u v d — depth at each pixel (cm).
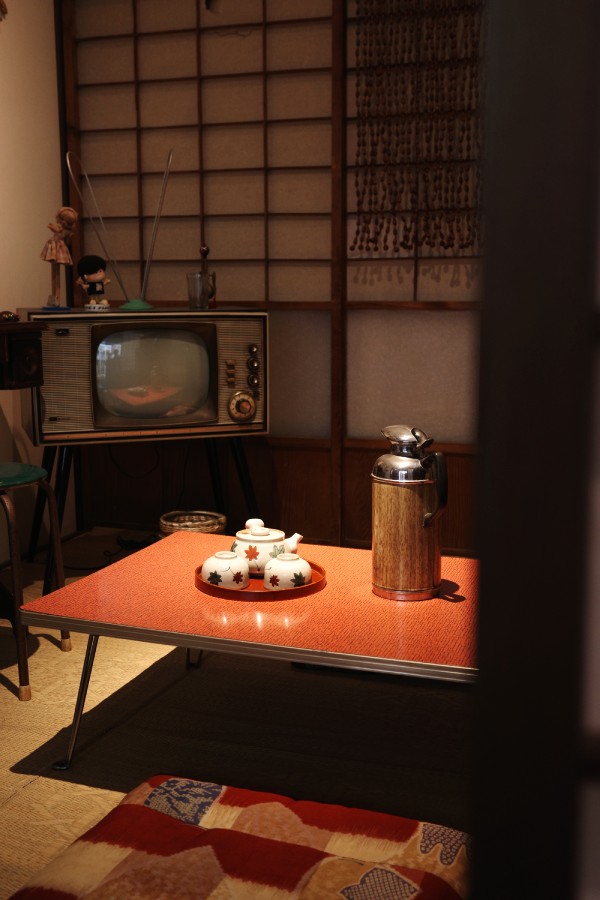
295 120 355
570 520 30
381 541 190
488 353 30
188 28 362
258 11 352
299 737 214
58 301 330
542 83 28
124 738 213
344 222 353
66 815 180
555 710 31
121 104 378
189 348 329
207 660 261
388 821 159
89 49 377
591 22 27
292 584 192
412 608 185
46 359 311
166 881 139
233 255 375
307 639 167
